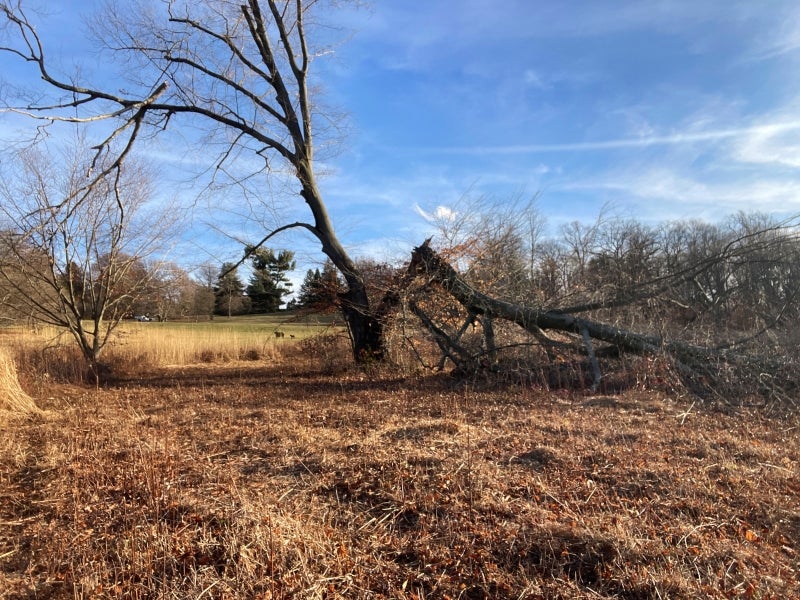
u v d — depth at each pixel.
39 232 11.45
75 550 3.73
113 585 3.30
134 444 5.98
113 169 12.28
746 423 6.50
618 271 12.13
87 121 10.95
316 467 5.00
